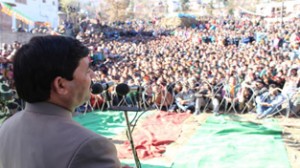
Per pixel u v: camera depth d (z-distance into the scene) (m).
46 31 23.88
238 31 31.17
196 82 10.88
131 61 17.47
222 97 10.50
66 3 43.81
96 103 10.44
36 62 1.21
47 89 1.24
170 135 7.97
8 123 1.36
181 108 10.48
